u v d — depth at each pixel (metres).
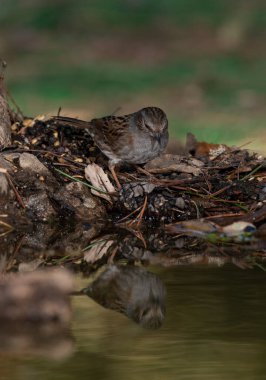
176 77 29.81
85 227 12.34
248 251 11.33
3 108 13.60
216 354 7.84
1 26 36.03
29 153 13.13
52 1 37.91
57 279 8.84
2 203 12.28
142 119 13.27
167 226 12.41
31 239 11.69
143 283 9.74
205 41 34.75
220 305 8.99
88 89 27.91
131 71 30.77
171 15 37.72
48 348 7.89
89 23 36.72
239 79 29.42
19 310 8.50
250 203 12.91
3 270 9.99
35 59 32.38
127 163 13.83
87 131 14.00
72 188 12.73
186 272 10.23
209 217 12.50
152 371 7.53
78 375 7.38
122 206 12.69
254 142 19.34
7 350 7.86
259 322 8.60
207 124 22.53
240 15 36.59
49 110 23.83
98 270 10.24
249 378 7.46
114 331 8.34
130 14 37.50
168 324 8.54
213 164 13.89
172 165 13.63
